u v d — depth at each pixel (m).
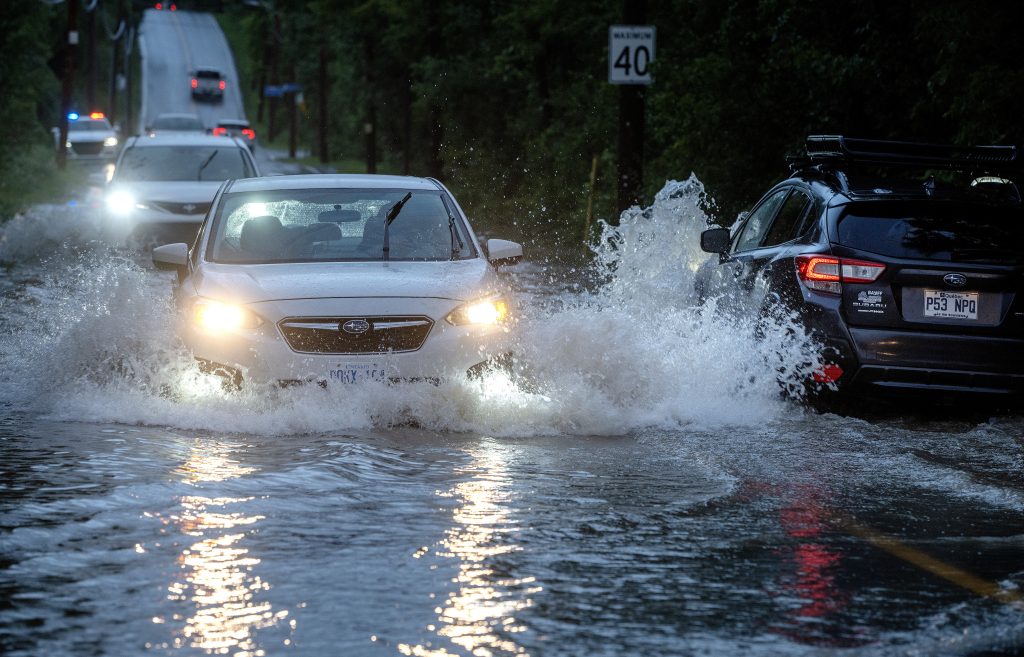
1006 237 29.53
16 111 179.25
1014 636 14.80
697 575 17.08
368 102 197.50
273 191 33.94
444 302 28.22
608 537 18.84
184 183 70.38
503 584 16.45
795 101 62.50
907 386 28.84
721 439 26.81
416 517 19.70
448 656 13.88
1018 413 30.66
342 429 26.80
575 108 113.62
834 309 29.03
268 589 16.03
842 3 59.69
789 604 15.90
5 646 13.98
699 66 67.12
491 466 23.69
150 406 27.53
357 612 15.25
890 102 57.16
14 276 58.22
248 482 21.53
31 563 16.86
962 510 21.11
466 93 149.25
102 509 19.58
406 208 33.31
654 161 81.75
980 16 44.09
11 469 22.17
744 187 65.44
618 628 14.89
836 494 22.12
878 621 15.30
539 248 84.00
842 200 29.89
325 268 30.16
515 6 130.88
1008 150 31.23
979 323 29.00
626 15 69.81
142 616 14.97
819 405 30.59
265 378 27.25
